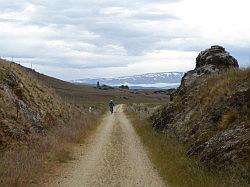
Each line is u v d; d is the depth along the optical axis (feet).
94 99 455.63
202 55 110.42
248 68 67.56
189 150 58.80
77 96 462.19
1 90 73.72
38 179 44.96
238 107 55.31
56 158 58.13
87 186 42.91
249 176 39.19
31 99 87.97
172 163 52.75
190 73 107.65
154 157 60.80
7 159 49.93
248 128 47.98
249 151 43.16
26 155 53.62
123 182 45.03
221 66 102.01
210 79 80.64
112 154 64.85
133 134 94.68
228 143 47.88
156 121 104.83
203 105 72.18
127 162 57.72
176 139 73.26
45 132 78.48
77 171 50.90
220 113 59.16
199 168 47.42
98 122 129.39
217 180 40.45
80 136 83.51
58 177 47.01
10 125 65.46
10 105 72.28
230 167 42.68
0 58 99.19
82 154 64.23
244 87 59.11
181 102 92.17
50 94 114.62
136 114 163.43
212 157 48.60
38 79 121.49
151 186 43.09
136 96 632.38
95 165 55.31
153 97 640.17
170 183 44.16
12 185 39.45
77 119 118.11
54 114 98.58
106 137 87.76
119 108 258.78
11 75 84.89
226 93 63.36
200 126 64.23
